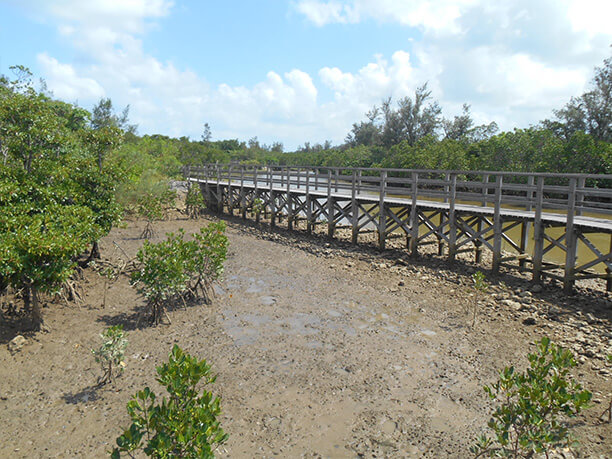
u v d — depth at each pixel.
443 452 4.95
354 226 16.03
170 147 42.62
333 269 12.92
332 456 4.88
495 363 7.05
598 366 6.84
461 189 33.41
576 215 11.40
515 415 4.25
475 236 12.22
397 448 5.03
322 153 65.44
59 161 10.98
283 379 6.54
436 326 8.62
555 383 4.10
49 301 9.38
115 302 9.80
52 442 5.03
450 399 6.04
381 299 10.22
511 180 31.66
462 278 11.62
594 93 34.31
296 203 19.86
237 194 25.42
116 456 3.62
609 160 26.95
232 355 7.31
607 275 9.52
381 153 55.41
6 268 7.11
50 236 7.64
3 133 9.57
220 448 4.96
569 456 4.79
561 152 29.61
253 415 5.61
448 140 40.34
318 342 7.86
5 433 5.19
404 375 6.69
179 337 8.02
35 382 6.34
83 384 6.30
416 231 13.59
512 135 34.00
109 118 45.72
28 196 9.19
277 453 4.91
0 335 7.71
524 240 12.27
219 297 10.31
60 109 22.42
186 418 3.57
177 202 26.72
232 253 14.97
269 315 9.18
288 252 15.26
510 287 10.75
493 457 4.74
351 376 6.65
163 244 9.27
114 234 17.88
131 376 6.53
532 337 8.03
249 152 79.06
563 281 10.13
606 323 8.48
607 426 5.32
